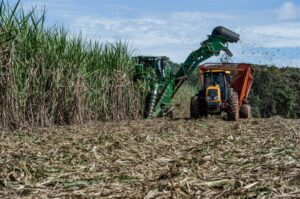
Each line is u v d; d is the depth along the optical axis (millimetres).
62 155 7031
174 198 4555
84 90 13688
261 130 11258
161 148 8125
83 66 14039
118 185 5242
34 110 12102
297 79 42531
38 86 12188
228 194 4648
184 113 22578
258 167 5980
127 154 7375
